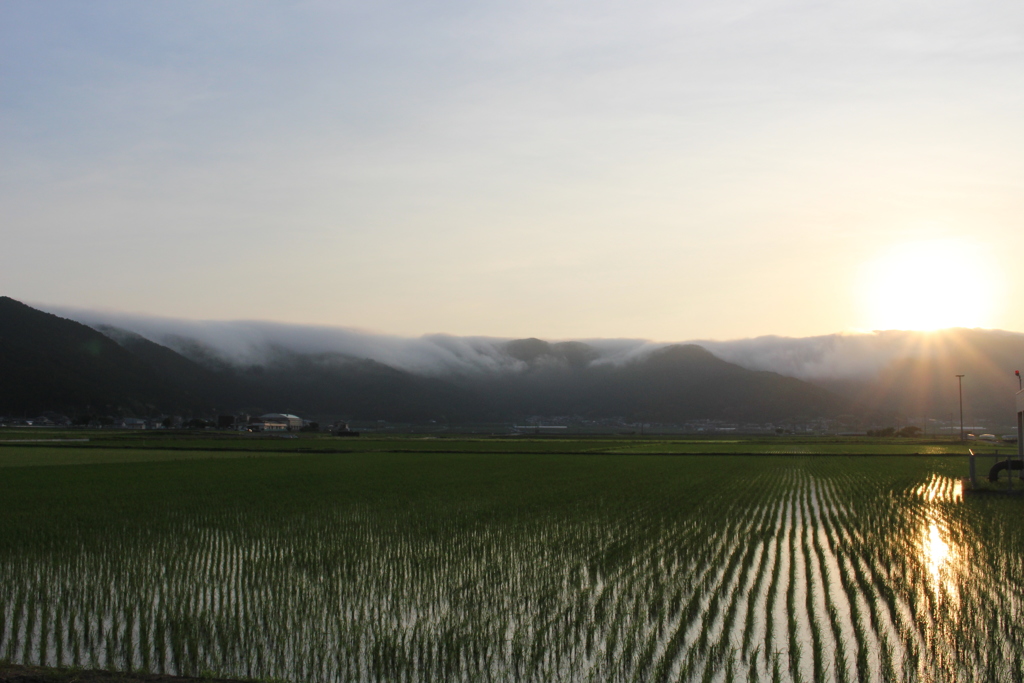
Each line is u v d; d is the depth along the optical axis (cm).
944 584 1766
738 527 2680
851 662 1242
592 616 1505
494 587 1755
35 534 2547
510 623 1471
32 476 5144
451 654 1291
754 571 1900
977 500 3628
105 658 1276
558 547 2272
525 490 4206
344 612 1550
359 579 1842
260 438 13888
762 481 4875
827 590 1700
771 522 2808
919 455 8800
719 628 1417
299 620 1491
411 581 1819
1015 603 1595
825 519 2891
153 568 1970
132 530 2644
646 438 18700
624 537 2456
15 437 11944
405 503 3512
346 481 4831
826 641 1347
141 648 1328
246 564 2025
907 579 1812
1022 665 1232
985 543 2336
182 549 2252
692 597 1641
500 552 2192
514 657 1277
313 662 1260
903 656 1271
